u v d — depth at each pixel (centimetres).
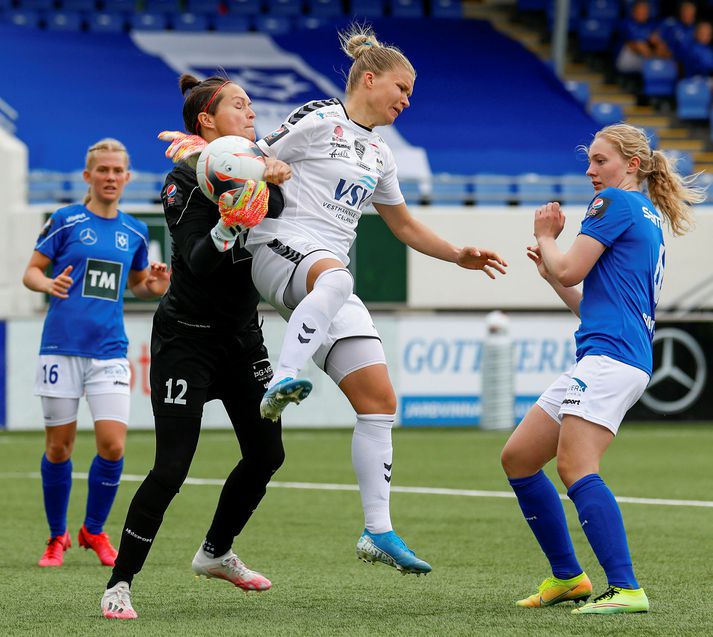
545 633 1379
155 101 7488
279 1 8744
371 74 1570
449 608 1608
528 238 6325
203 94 1609
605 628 1411
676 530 2495
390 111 1578
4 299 6103
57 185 6544
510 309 6319
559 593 1619
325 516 2739
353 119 1580
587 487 1530
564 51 8456
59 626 1453
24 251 6097
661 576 1908
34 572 2014
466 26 8700
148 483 1550
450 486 3347
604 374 1533
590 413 1528
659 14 8988
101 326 2145
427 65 8206
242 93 1622
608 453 4262
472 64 8250
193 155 1512
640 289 1559
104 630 1422
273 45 8212
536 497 1623
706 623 1446
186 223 1542
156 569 2022
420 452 4316
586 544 2328
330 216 1555
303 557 2159
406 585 1844
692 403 5466
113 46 7988
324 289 1455
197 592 1780
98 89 7506
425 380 5406
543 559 2136
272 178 1436
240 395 1641
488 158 7338
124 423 2145
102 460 2116
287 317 1580
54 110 7238
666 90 8294
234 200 1413
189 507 2900
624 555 1533
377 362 1552
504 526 2577
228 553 1731
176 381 1566
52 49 7800
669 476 3578
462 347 5422
